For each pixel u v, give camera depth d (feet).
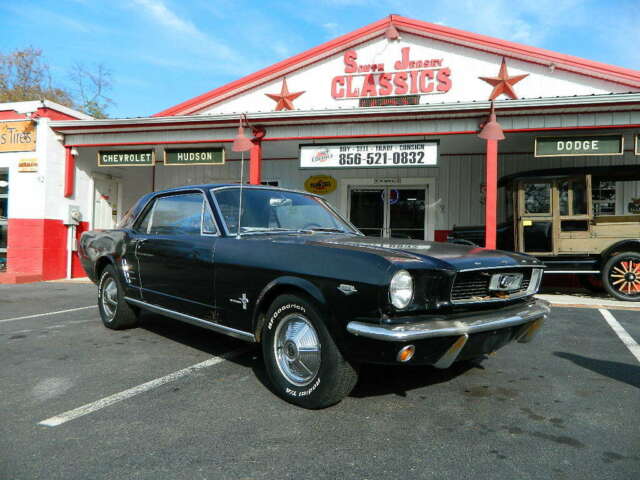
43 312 20.30
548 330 16.93
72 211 34.50
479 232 27.30
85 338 15.29
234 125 29.14
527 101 23.77
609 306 22.24
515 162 35.45
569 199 24.32
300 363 9.54
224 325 11.30
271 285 9.86
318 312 9.09
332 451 7.57
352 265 8.72
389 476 6.81
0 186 34.78
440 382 11.12
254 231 11.79
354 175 38.81
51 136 33.27
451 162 36.76
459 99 33.81
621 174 24.09
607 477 6.81
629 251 23.52
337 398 9.20
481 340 9.07
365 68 35.68
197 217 12.60
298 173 40.04
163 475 6.80
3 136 33.91
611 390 10.61
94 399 9.82
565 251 24.39
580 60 31.37
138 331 16.33
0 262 34.81
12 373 11.57
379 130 27.09
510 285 9.96
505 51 32.83
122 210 40.27
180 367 12.12
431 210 37.09
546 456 7.45
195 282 12.07
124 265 15.30
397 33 34.96
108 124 31.27
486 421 8.83
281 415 9.04
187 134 30.58
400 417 8.98
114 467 7.02
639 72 30.32
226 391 10.36
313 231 12.62
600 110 23.84
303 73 36.96
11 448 7.62
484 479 6.74
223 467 7.05
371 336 8.09
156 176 43.83
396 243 10.76
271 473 6.88
